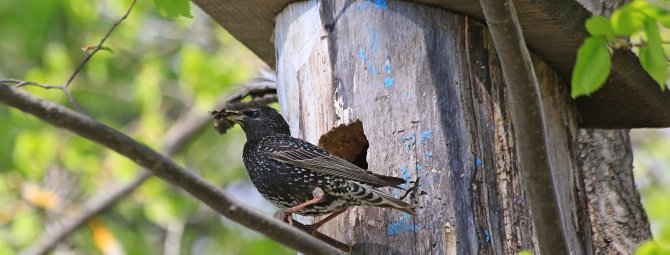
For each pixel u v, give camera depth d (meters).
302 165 10.38
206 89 18.25
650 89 11.64
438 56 10.32
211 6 11.45
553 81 11.30
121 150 7.41
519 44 8.10
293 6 11.12
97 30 19.91
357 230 10.06
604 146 13.41
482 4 8.06
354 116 10.32
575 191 11.19
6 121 20.61
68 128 7.38
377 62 10.38
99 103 21.22
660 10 7.73
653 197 17.56
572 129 11.59
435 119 10.12
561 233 8.41
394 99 10.23
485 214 9.88
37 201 19.12
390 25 10.44
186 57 18.34
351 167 9.90
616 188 13.20
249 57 18.80
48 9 20.06
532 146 8.28
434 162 10.00
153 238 21.58
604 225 12.97
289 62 11.09
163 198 19.28
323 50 10.64
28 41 20.45
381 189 10.06
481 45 10.47
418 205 9.90
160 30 20.05
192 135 20.28
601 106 12.12
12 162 20.45
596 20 7.81
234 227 21.61
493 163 10.09
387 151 10.12
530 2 9.98
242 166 22.19
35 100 7.30
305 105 10.74
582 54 7.93
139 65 20.47
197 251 21.64
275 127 11.41
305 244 7.91
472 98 10.26
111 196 19.20
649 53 7.98
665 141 20.58
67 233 19.11
